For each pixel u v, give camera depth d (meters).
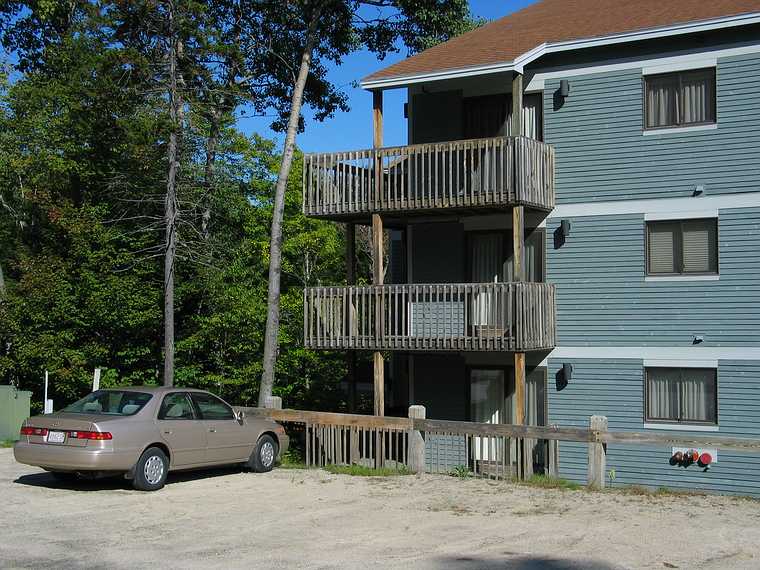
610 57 19.22
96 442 14.02
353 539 11.34
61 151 28.03
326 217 20.83
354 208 19.89
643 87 18.92
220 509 13.34
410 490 15.12
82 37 26.34
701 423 18.22
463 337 18.47
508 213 19.83
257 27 29.53
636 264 18.89
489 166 19.84
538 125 19.97
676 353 18.45
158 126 23.94
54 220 25.75
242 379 27.39
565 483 15.73
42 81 29.47
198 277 26.91
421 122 21.19
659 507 13.64
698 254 18.44
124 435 14.33
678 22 18.12
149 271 25.91
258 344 27.75
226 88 27.62
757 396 17.75
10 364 24.86
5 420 22.20
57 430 14.21
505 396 20.09
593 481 15.35
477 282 20.44
